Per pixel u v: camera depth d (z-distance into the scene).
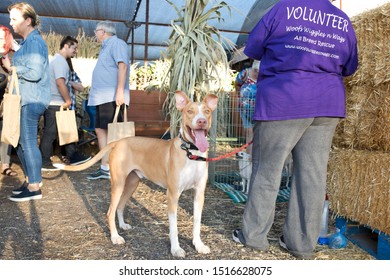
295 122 2.60
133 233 3.17
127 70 4.75
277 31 2.60
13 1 8.21
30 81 3.72
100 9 8.80
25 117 3.79
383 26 2.78
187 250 2.85
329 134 2.71
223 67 4.48
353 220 3.12
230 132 5.08
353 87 3.19
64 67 5.27
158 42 12.08
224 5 4.23
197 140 2.65
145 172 3.02
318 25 2.57
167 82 5.18
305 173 2.72
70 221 3.40
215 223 3.46
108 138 4.33
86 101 6.30
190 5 4.31
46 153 5.52
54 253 2.74
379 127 2.86
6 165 5.08
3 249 2.77
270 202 2.79
